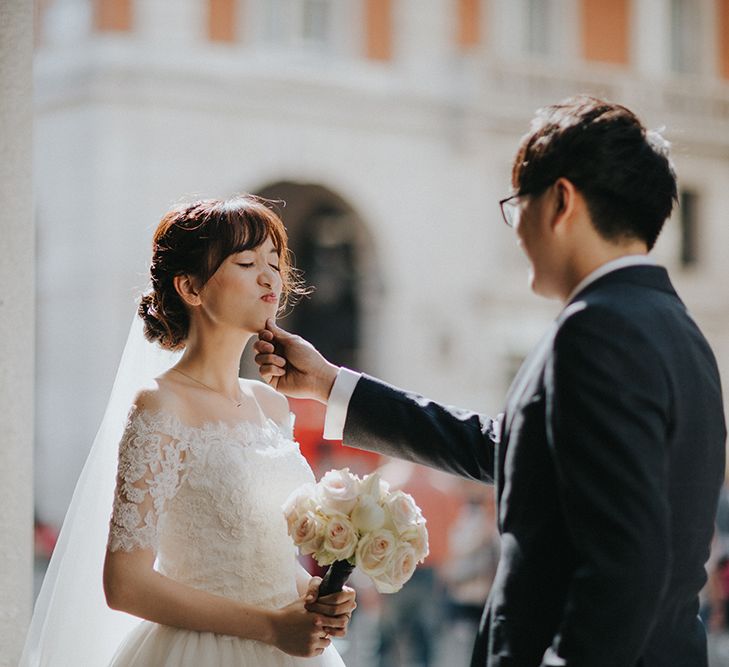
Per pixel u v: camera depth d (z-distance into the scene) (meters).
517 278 19.53
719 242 20.95
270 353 3.48
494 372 19.39
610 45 20.31
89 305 17.41
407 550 2.99
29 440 3.50
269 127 18.25
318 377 3.50
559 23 19.92
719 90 20.78
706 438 2.58
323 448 11.60
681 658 2.54
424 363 19.06
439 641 10.73
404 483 9.98
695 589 2.59
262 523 3.18
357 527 2.98
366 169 18.78
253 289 3.25
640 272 2.65
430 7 19.03
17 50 3.51
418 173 19.06
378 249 18.97
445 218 19.20
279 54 18.38
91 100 17.41
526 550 2.58
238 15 18.12
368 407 3.46
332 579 3.04
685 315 2.66
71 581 3.31
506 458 2.65
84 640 3.31
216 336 3.28
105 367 17.28
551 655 2.41
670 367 2.51
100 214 17.34
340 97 18.56
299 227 20.28
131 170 17.50
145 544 2.99
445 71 19.17
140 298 3.42
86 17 17.64
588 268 2.67
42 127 18.16
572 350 2.49
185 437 3.11
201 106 17.86
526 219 2.72
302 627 3.02
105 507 3.36
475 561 9.84
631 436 2.41
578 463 2.43
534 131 2.72
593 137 2.62
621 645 2.34
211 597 3.04
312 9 18.59
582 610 2.37
